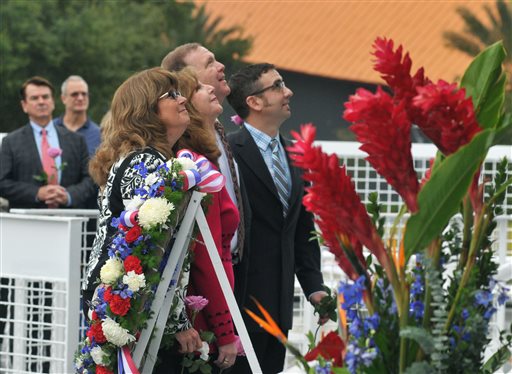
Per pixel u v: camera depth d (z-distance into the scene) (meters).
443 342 4.41
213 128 8.93
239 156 9.72
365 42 71.19
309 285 9.96
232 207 8.33
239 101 9.95
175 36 72.50
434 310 4.50
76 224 9.76
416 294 4.58
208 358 7.96
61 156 14.08
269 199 9.62
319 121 69.50
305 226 10.02
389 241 4.59
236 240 9.01
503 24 69.62
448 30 70.25
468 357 4.44
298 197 9.78
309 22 73.31
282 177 9.76
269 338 9.62
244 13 74.94
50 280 9.86
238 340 8.19
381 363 4.55
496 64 4.61
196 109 8.59
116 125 7.63
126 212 7.10
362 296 4.55
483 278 4.64
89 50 65.00
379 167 4.36
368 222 4.40
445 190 4.24
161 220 7.03
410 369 4.36
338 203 4.36
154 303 7.22
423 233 4.33
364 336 4.48
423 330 4.33
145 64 67.94
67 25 64.88
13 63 63.16
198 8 74.19
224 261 8.30
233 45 72.88
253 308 9.49
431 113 4.27
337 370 4.57
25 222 9.94
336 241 4.57
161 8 72.69
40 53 64.19
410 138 4.34
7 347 10.34
